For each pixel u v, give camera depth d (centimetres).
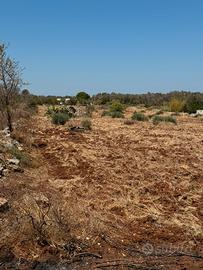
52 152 1553
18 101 2292
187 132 2197
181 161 1445
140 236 828
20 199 898
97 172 1259
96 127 2366
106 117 3055
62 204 933
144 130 2250
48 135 1978
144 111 3675
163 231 855
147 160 1449
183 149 1667
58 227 782
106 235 814
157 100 5334
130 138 1938
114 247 775
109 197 1032
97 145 1727
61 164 1364
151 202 1016
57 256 728
